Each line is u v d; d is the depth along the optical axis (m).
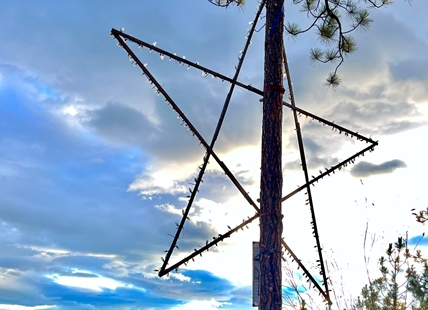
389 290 6.38
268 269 5.61
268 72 6.23
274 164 5.91
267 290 5.55
